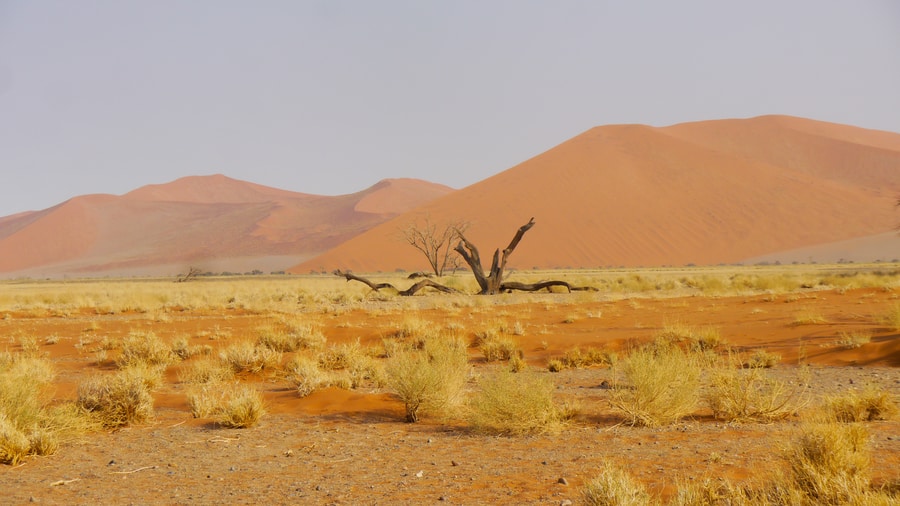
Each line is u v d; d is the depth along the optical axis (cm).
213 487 720
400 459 819
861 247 12206
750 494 582
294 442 945
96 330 2761
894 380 1230
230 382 1542
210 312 3566
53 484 742
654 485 637
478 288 5006
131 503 663
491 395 955
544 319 2697
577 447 830
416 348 1925
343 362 1723
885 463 664
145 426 1087
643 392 967
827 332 1859
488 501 622
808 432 653
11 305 4391
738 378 1003
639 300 3509
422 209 14138
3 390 996
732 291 3922
